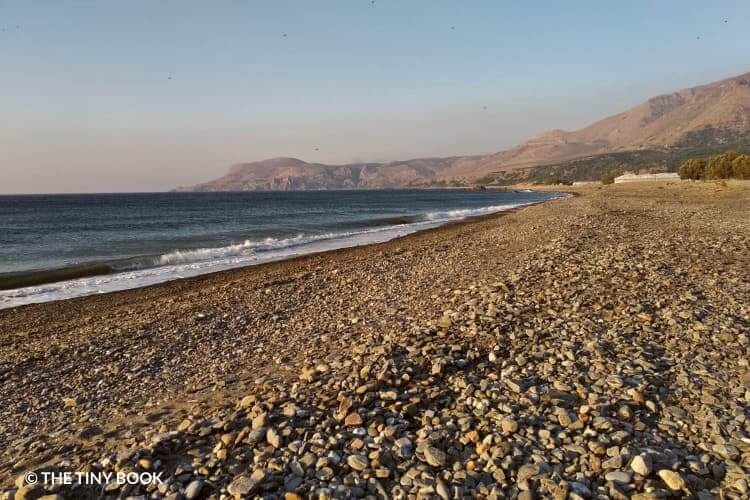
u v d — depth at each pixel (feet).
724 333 26.48
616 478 15.01
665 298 33.53
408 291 48.62
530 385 21.88
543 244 72.59
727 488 14.60
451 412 19.85
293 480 15.79
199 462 17.24
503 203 301.43
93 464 17.69
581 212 134.72
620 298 33.88
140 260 81.41
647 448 16.61
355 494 15.06
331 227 149.18
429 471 16.02
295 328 39.01
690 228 79.20
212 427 19.56
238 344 36.11
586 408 19.06
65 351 36.32
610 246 59.67
